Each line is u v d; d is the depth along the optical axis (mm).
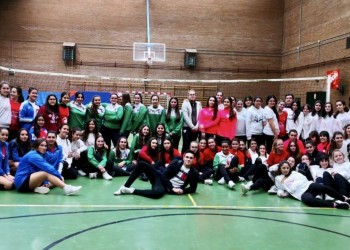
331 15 14148
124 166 7406
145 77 17828
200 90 18016
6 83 6434
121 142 7344
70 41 17359
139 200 5285
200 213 4719
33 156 5371
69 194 5418
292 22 17312
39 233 3771
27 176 5379
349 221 4504
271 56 18250
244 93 18141
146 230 3973
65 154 6641
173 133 7426
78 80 17484
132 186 6234
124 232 3883
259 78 18219
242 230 4074
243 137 7730
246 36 18109
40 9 17094
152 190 5449
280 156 6551
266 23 18156
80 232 3842
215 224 4266
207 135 7477
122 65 17703
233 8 18000
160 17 17766
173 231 3965
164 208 4902
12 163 6016
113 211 4672
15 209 4590
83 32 17422
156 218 4434
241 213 4770
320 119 7645
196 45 17984
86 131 7105
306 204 5305
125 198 5371
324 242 3758
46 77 17250
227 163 6816
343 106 7605
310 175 6109
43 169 5348
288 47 17641
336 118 7609
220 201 5379
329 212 4906
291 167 6023
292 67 17203
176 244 3576
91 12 17422
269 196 5781
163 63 17906
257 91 18188
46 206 4777
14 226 3959
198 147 6859
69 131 6934
